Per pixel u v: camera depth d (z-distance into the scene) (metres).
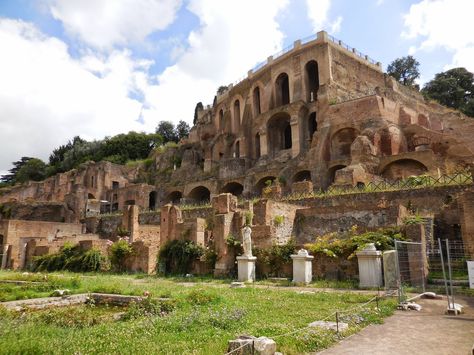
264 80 72.94
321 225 28.25
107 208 75.88
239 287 19.22
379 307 12.54
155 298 14.12
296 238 28.86
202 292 14.65
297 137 58.94
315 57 64.12
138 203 67.00
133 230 36.19
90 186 81.31
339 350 8.20
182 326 10.02
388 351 8.08
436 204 28.03
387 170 42.78
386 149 46.28
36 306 14.51
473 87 87.69
